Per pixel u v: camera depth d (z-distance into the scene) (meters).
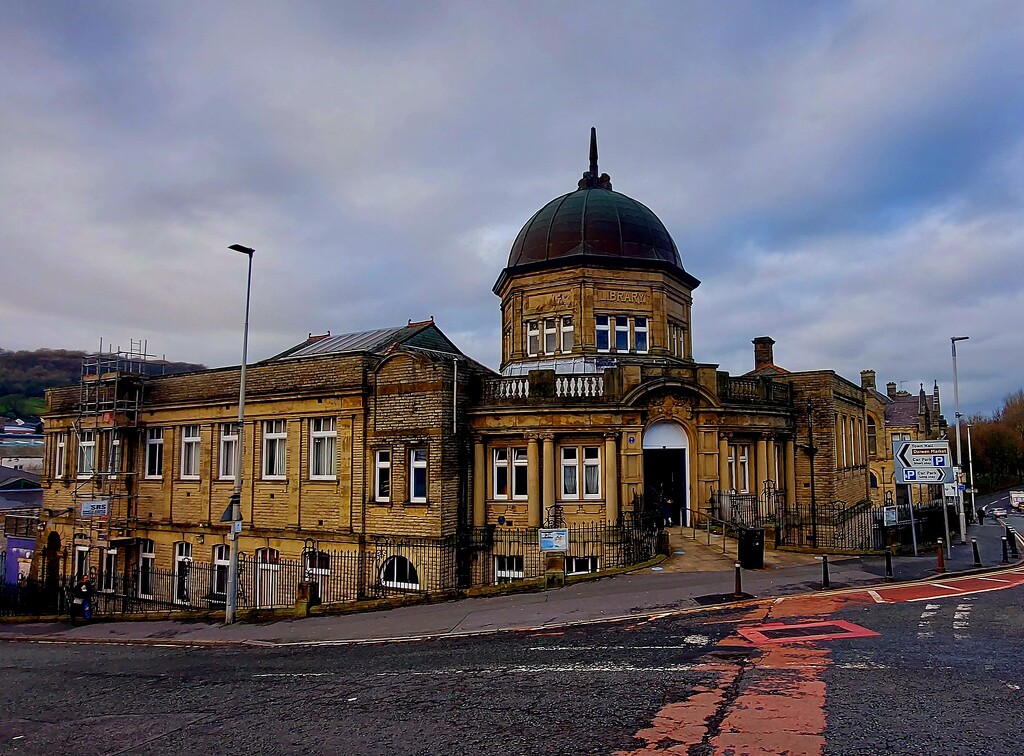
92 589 25.88
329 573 24.08
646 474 26.59
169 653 16.58
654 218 31.23
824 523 26.59
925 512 28.20
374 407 24.20
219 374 28.02
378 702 10.06
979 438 101.62
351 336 35.75
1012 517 63.91
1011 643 11.37
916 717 8.17
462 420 24.11
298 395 25.45
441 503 22.69
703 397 25.06
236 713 10.15
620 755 7.51
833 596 15.89
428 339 33.47
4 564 34.91
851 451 34.03
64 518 31.98
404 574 23.69
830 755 7.23
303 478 25.31
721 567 19.70
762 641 12.11
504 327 32.47
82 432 32.31
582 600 16.70
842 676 9.85
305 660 13.81
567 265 28.95
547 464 23.72
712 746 7.60
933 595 15.79
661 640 12.66
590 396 24.09
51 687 13.26
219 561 27.19
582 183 33.12
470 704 9.62
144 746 8.99
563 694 9.75
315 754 8.23
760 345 40.94
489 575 23.58
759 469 27.19
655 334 29.14
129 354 31.97
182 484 28.52
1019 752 7.13
